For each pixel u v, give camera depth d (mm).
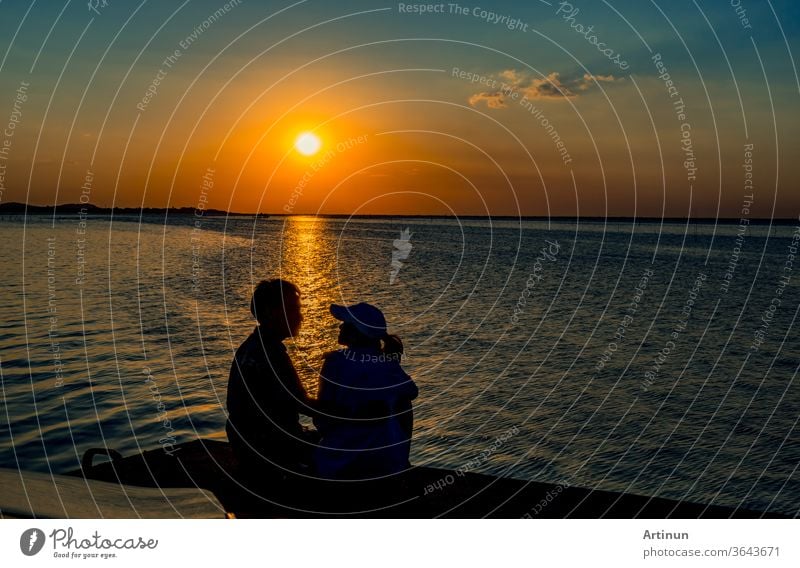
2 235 69438
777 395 14445
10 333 16047
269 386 3406
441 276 37719
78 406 9555
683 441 11062
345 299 26750
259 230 107625
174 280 30828
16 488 3473
